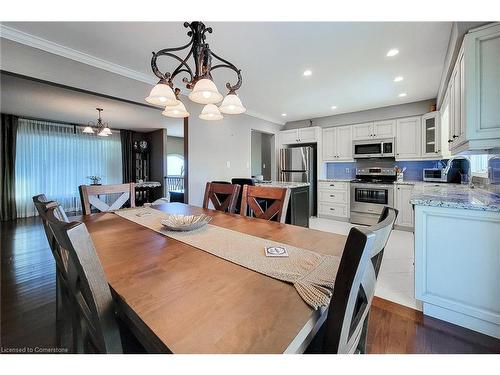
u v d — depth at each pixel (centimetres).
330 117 542
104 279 62
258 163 683
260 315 59
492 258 156
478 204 157
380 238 59
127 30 211
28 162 571
